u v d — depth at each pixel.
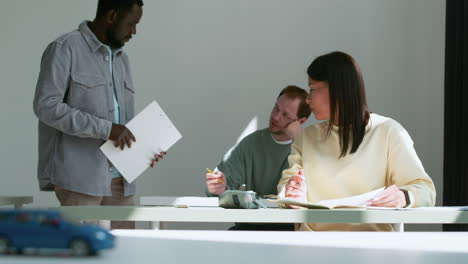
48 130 2.64
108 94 2.69
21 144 4.61
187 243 0.89
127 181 2.62
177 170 4.61
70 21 4.65
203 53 4.64
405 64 4.57
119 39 2.71
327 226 1.96
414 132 4.54
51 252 0.70
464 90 3.89
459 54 4.00
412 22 4.57
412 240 0.98
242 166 2.97
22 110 4.62
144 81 4.64
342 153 1.99
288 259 0.73
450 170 4.09
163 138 2.64
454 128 4.02
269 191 2.97
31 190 4.61
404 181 1.95
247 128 4.62
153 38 4.64
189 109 4.63
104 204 2.80
